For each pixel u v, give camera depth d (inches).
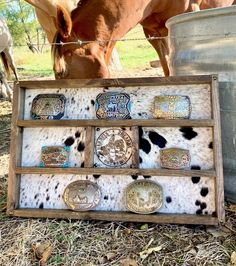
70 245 54.3
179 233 55.3
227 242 52.9
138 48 448.1
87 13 79.6
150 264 49.7
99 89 63.0
